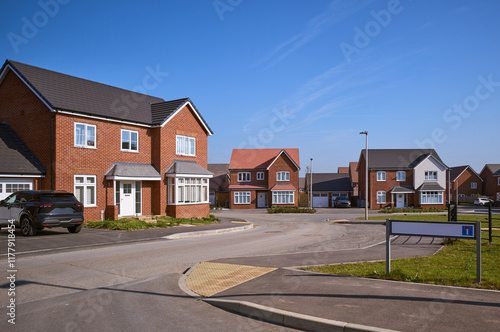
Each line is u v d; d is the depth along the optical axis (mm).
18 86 21219
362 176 58469
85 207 20500
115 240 14641
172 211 24547
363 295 6477
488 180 66500
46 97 19609
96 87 23719
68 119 19938
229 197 59156
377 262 10141
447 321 5172
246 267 9391
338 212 44938
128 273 9078
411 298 6234
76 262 10320
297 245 14461
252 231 20953
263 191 57219
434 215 35062
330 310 5742
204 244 14383
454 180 68312
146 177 23000
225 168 77812
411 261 10133
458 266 9180
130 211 23141
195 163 26688
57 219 15016
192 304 6605
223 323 5684
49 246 12758
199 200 26656
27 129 20688
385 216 34656
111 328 5426
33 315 5957
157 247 13336
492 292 6547
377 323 5160
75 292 7352
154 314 6066
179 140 25750
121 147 22656
